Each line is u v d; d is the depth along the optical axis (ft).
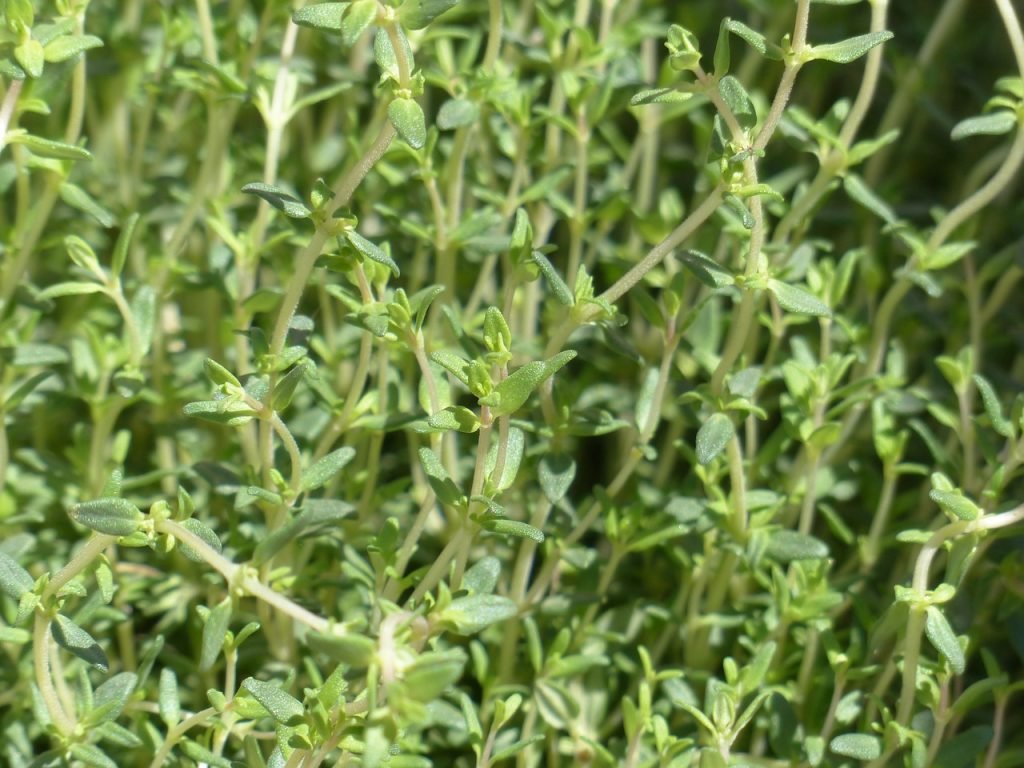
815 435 1.20
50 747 1.23
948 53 1.39
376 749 1.01
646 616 1.24
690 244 1.33
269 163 1.24
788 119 1.26
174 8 1.37
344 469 1.24
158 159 1.34
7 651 1.22
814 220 1.35
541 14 1.27
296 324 1.16
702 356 1.23
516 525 1.10
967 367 1.22
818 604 1.18
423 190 1.30
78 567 1.09
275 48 1.32
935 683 1.16
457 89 1.24
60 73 1.17
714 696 1.16
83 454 1.24
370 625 1.16
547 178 1.26
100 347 1.23
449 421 1.09
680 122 1.41
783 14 1.37
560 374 1.25
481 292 1.27
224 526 1.25
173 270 1.25
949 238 1.28
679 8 1.43
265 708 1.09
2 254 1.25
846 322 1.25
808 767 1.18
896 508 1.27
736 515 1.19
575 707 1.20
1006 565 1.19
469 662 1.24
